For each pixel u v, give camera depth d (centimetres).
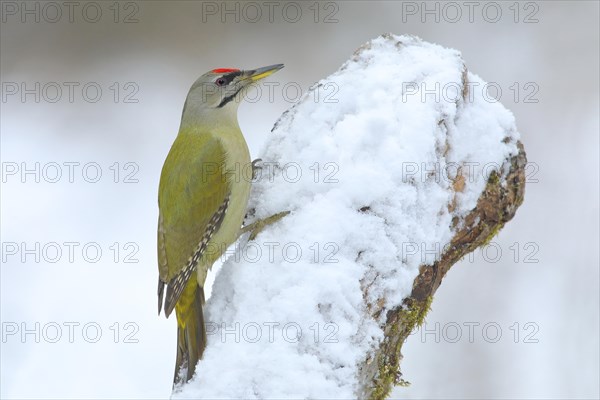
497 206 773
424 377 1199
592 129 1706
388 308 693
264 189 804
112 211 1688
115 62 2158
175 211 911
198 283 891
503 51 1969
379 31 2136
